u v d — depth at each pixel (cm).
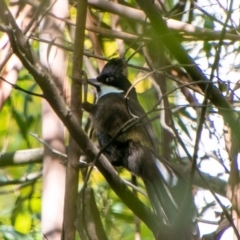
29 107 1238
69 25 966
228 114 744
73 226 710
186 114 1006
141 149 823
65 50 865
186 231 686
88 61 991
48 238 823
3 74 844
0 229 937
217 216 907
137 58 1190
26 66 606
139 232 914
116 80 899
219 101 746
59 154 788
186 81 955
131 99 877
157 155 821
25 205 1143
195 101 953
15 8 879
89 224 731
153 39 771
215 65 645
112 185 697
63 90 832
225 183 976
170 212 752
